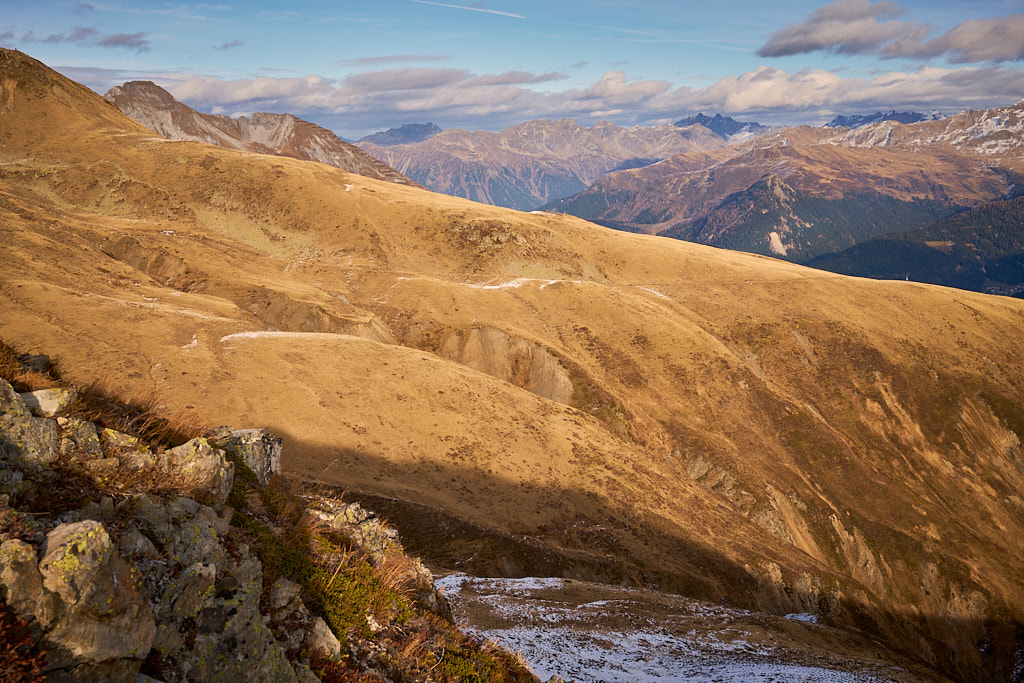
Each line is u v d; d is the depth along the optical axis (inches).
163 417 381.1
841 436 4569.4
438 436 2864.2
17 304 2780.5
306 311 4111.7
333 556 378.3
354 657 328.8
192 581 262.8
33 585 198.5
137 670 222.7
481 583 1619.1
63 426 288.2
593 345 4817.9
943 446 4685.0
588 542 2640.3
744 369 4778.5
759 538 3299.7
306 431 2603.3
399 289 5044.3
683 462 4069.9
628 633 1387.8
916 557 3745.1
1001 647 3518.7
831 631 2095.2
